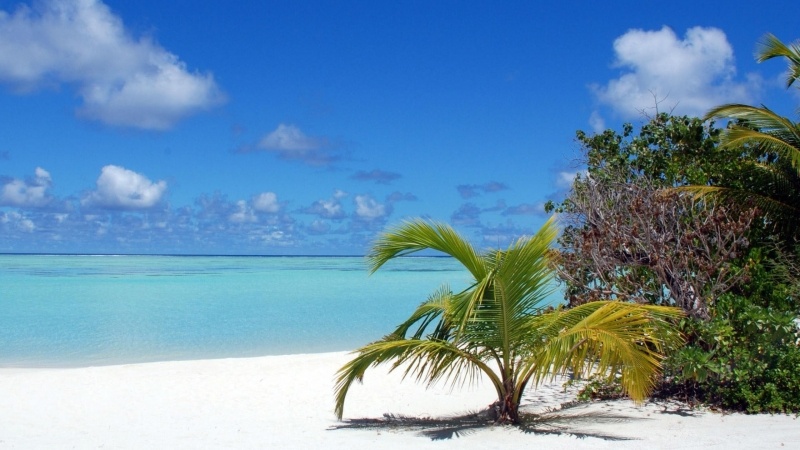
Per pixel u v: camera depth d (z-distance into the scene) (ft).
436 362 23.82
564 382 32.83
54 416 28.32
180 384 35.58
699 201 34.99
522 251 22.47
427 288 120.57
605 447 20.26
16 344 56.29
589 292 30.58
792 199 41.24
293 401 31.48
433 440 22.54
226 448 22.39
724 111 43.27
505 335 23.66
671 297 29.04
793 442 19.42
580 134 47.01
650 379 22.24
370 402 31.19
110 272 178.70
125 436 24.54
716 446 19.51
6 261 296.51
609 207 33.40
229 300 96.84
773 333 25.55
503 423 24.63
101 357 50.06
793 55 43.42
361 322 72.18
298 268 222.07
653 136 45.52
